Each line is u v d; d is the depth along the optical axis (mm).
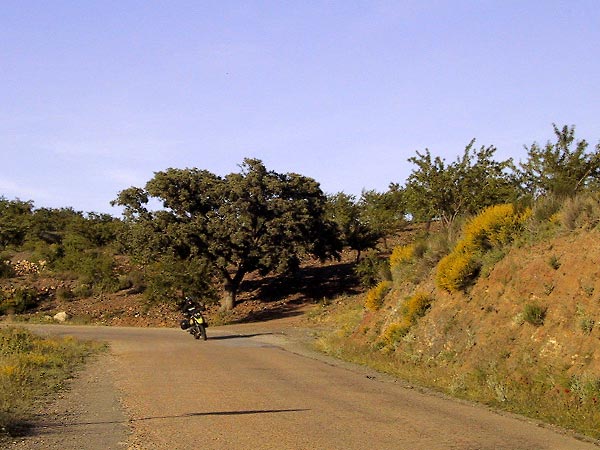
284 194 42219
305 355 19344
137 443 7738
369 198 49344
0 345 17891
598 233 13492
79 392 11773
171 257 39625
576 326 12102
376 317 20734
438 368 14555
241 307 42562
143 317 40500
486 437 8320
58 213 80812
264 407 10188
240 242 39500
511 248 15844
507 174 27531
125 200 41562
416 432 8508
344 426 8789
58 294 47438
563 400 10641
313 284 46250
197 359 17609
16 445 7566
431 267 19578
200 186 41219
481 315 14984
